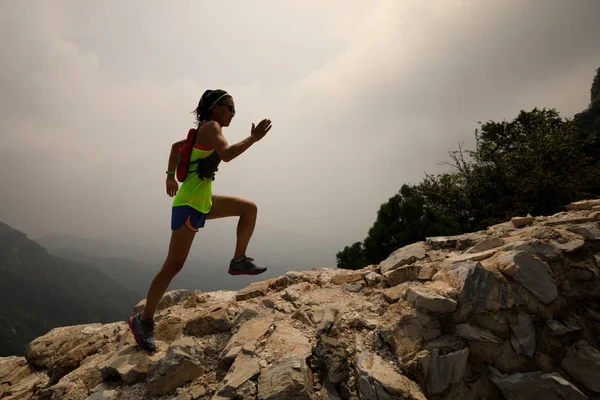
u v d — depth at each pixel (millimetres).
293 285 3953
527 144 15547
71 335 3822
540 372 2289
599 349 2396
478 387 2266
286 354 2416
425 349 2330
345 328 2795
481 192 15688
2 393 3092
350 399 2141
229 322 3211
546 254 2863
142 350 2883
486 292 2592
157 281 2779
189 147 2668
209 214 2998
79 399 2551
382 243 10680
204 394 2293
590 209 3809
